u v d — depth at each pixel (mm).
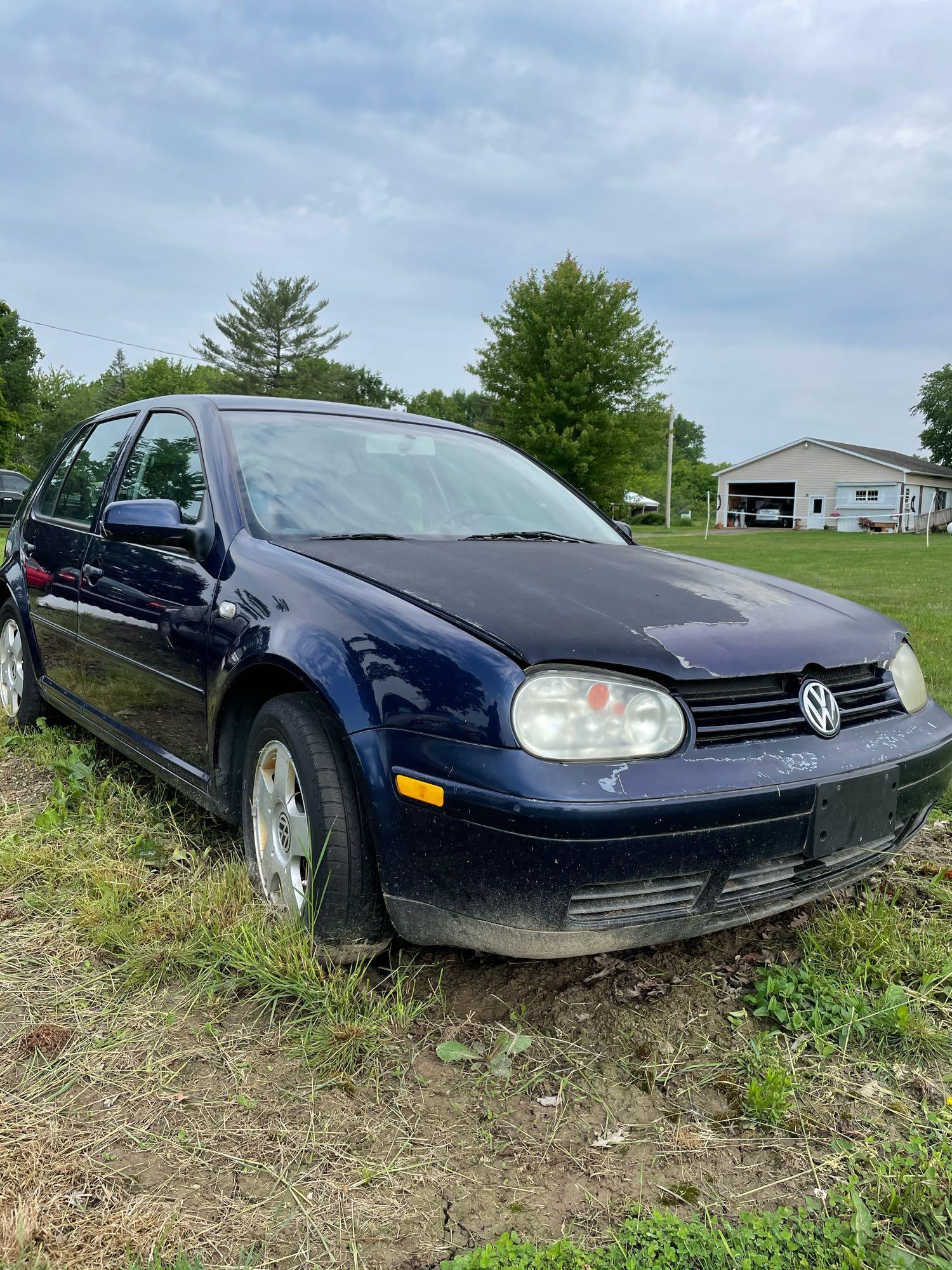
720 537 37562
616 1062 1922
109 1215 1451
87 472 3834
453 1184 1567
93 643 3303
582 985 2193
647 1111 1778
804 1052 1959
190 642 2602
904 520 49188
